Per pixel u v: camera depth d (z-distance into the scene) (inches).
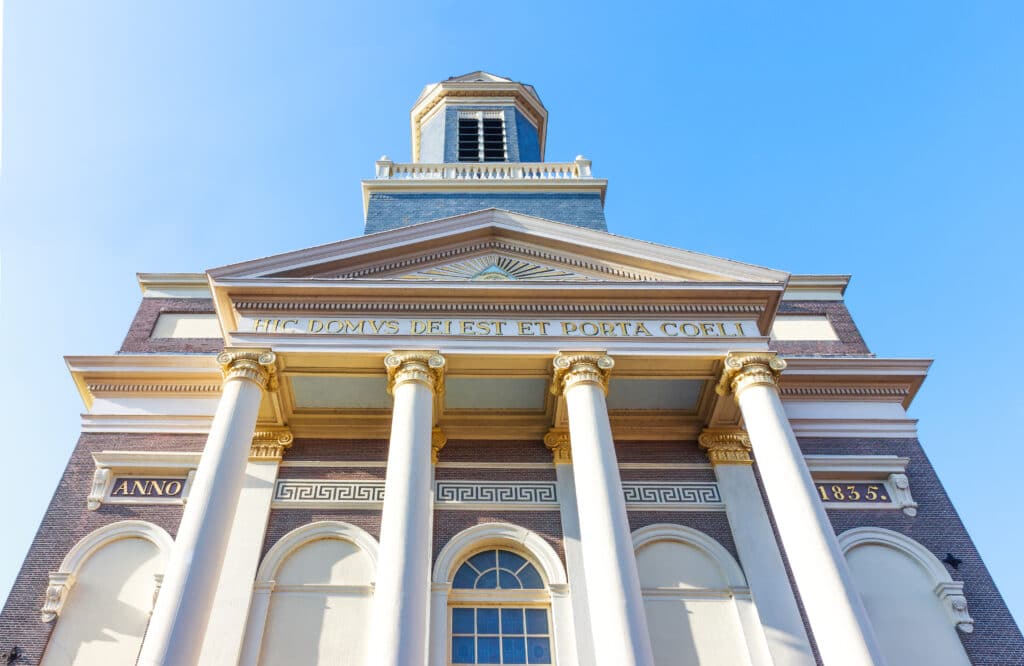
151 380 815.7
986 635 668.1
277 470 745.0
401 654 510.9
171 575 540.7
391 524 582.2
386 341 710.5
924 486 767.7
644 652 518.6
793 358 840.3
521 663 643.5
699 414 785.6
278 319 727.7
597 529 581.9
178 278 951.0
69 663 628.4
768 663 634.2
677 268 786.8
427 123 1374.3
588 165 1131.9
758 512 728.3
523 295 741.9
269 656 629.6
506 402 770.2
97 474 739.4
